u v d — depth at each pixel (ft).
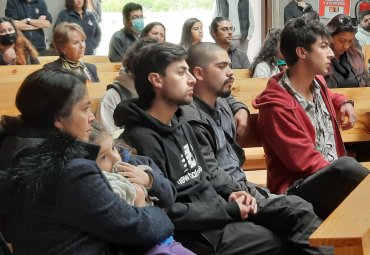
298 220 7.38
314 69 9.21
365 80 13.84
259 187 8.62
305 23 9.27
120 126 7.65
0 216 5.56
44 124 5.55
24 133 5.50
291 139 8.87
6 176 5.36
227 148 8.76
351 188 8.17
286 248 7.45
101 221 5.37
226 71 8.61
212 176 7.92
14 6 24.34
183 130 7.70
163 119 7.59
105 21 29.63
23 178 5.32
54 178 5.29
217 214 7.20
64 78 5.61
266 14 31.53
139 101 7.71
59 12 26.81
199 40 21.30
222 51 8.64
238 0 30.30
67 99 5.55
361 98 12.36
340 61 13.66
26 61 17.61
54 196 5.29
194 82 7.66
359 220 5.01
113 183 6.03
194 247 7.21
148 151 7.22
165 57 7.48
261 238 7.36
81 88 5.65
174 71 7.50
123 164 6.41
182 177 7.37
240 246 7.31
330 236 4.67
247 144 10.07
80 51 14.83
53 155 5.32
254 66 17.37
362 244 4.56
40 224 5.33
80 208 5.29
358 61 13.79
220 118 8.88
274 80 9.35
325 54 9.18
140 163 6.88
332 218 5.16
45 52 24.22
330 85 13.50
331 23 12.93
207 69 8.52
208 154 8.04
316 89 9.46
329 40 9.26
